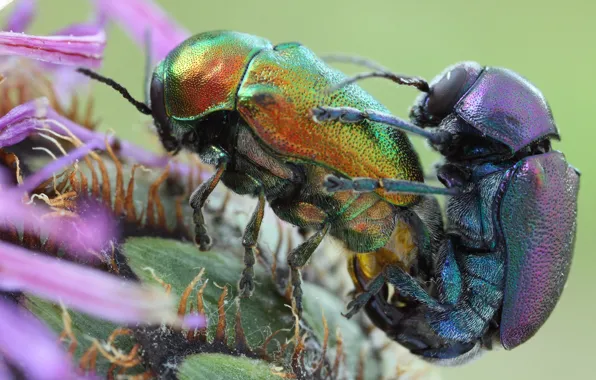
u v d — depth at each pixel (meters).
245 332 0.05
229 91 0.05
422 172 0.05
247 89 0.05
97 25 0.05
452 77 0.05
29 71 0.05
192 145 0.05
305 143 0.05
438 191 0.05
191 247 0.05
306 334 0.05
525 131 0.05
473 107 0.05
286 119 0.05
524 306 0.05
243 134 0.05
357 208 0.05
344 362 0.05
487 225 0.05
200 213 0.05
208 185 0.05
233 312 0.05
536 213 0.05
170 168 0.05
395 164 0.05
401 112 0.05
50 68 0.05
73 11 0.07
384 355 0.05
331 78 0.05
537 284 0.05
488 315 0.05
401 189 0.05
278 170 0.05
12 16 0.05
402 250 0.05
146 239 0.05
